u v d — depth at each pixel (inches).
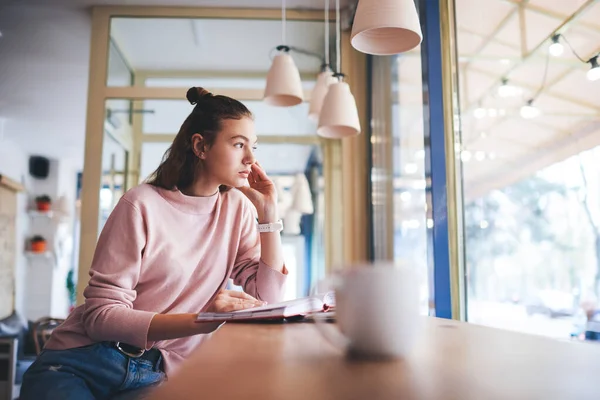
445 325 32.4
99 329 39.8
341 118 83.4
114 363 43.1
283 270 52.3
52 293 288.4
